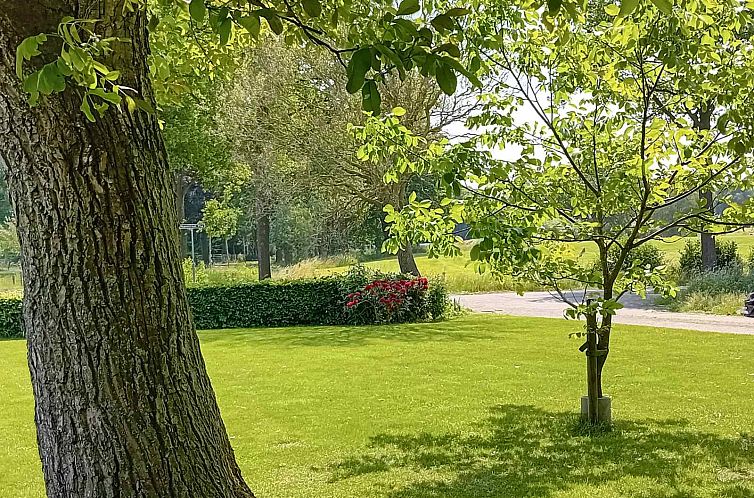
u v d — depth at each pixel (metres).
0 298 16.30
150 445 2.39
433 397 7.82
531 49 5.56
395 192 18.00
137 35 2.44
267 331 15.11
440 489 4.82
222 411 7.37
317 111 18.11
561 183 5.86
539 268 5.73
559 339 12.50
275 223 38.28
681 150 5.29
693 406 7.09
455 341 12.45
